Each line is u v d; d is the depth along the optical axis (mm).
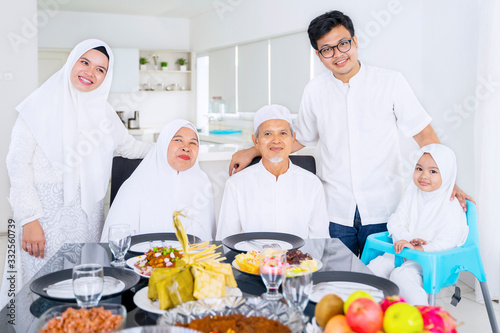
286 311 1079
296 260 1558
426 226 2346
